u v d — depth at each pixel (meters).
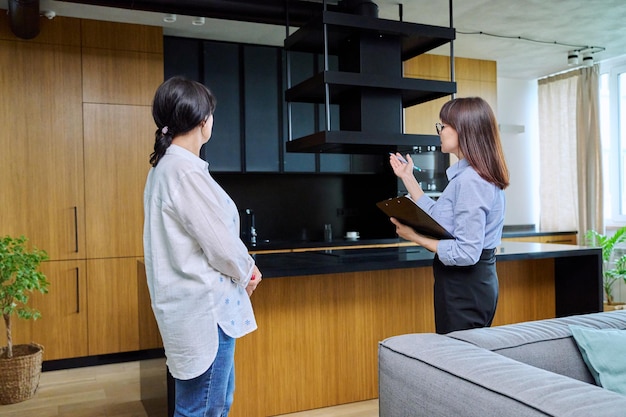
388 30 3.37
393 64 3.55
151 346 2.94
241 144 4.88
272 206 5.33
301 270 2.53
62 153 4.14
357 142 3.27
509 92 6.46
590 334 1.65
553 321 1.81
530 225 6.54
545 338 1.65
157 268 1.62
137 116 4.37
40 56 4.09
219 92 4.81
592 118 5.74
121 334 4.29
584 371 1.65
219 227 1.59
